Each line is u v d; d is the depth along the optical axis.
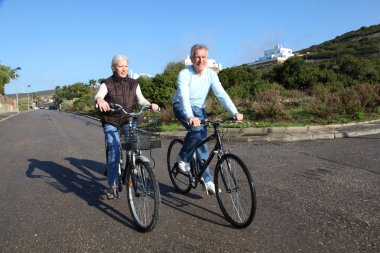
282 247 3.43
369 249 3.34
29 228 4.13
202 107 4.75
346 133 9.97
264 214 4.30
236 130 11.18
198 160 4.71
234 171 3.97
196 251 3.42
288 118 12.66
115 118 4.78
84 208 4.79
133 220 4.10
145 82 21.30
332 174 6.04
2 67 62.44
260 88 18.98
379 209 4.36
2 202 5.12
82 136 13.40
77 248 3.59
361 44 87.06
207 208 4.63
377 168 6.32
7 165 7.87
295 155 7.71
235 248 3.45
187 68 4.64
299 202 4.70
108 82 4.79
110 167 4.82
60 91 107.19
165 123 14.28
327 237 3.62
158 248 3.51
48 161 8.22
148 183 3.90
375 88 14.79
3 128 19.84
